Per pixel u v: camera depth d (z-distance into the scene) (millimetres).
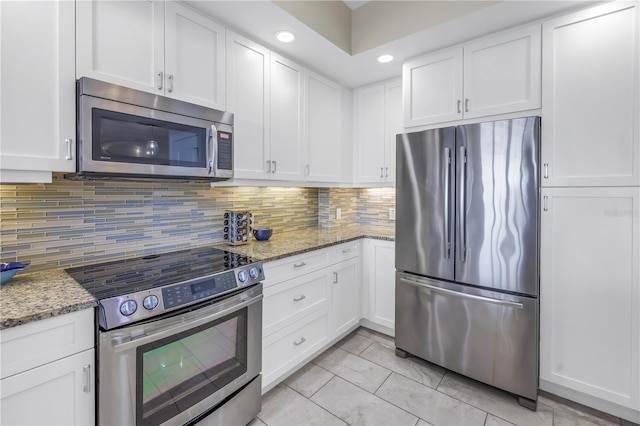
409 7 2090
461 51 2180
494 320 1972
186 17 1722
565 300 1835
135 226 1860
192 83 1751
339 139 2924
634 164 1636
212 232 2281
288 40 2135
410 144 2301
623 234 1674
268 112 2215
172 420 1369
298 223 3055
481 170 1979
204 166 1739
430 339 2258
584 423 1733
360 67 2594
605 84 1697
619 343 1705
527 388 1866
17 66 1191
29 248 1493
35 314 1018
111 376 1178
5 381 975
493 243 1956
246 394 1712
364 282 2859
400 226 2389
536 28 1894
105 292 1230
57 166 1285
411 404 1903
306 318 2227
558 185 1828
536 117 1812
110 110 1381
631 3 1626
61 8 1293
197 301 1427
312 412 1837
